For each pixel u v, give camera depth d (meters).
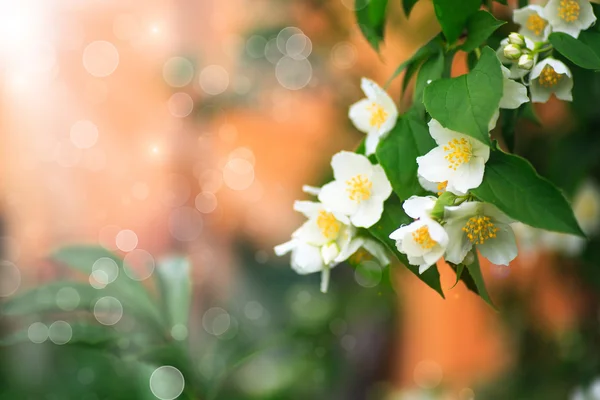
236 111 1.25
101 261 0.69
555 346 0.95
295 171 1.32
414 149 0.53
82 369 0.98
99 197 1.36
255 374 1.12
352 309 1.10
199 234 1.36
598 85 0.67
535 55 0.53
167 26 1.31
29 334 0.68
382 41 0.61
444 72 0.54
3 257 1.32
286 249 0.56
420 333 1.29
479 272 0.52
